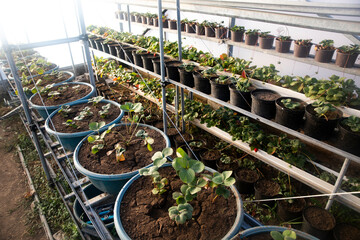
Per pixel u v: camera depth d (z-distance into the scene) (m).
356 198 2.20
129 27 6.95
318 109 1.96
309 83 2.46
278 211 2.74
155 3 4.82
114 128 2.80
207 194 1.87
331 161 3.22
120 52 4.67
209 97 2.85
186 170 1.66
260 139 2.78
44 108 3.18
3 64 5.44
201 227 1.62
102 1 6.39
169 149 1.94
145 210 1.75
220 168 3.15
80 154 2.38
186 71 3.06
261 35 3.88
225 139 3.14
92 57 6.16
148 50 4.00
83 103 3.44
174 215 1.56
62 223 2.96
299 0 3.11
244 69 2.94
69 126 2.88
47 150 4.15
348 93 2.21
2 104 5.81
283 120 2.18
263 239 1.45
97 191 2.94
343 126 1.87
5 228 2.93
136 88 4.59
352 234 2.31
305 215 2.47
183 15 5.77
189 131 3.85
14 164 3.96
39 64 5.12
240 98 2.55
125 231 1.61
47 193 3.35
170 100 4.04
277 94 2.47
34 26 6.00
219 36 4.59
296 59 3.46
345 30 1.96
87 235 2.51
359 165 3.14
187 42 6.11
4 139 4.55
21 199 3.32
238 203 1.74
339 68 3.02
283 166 2.62
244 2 3.56
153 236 1.57
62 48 6.66
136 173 2.07
